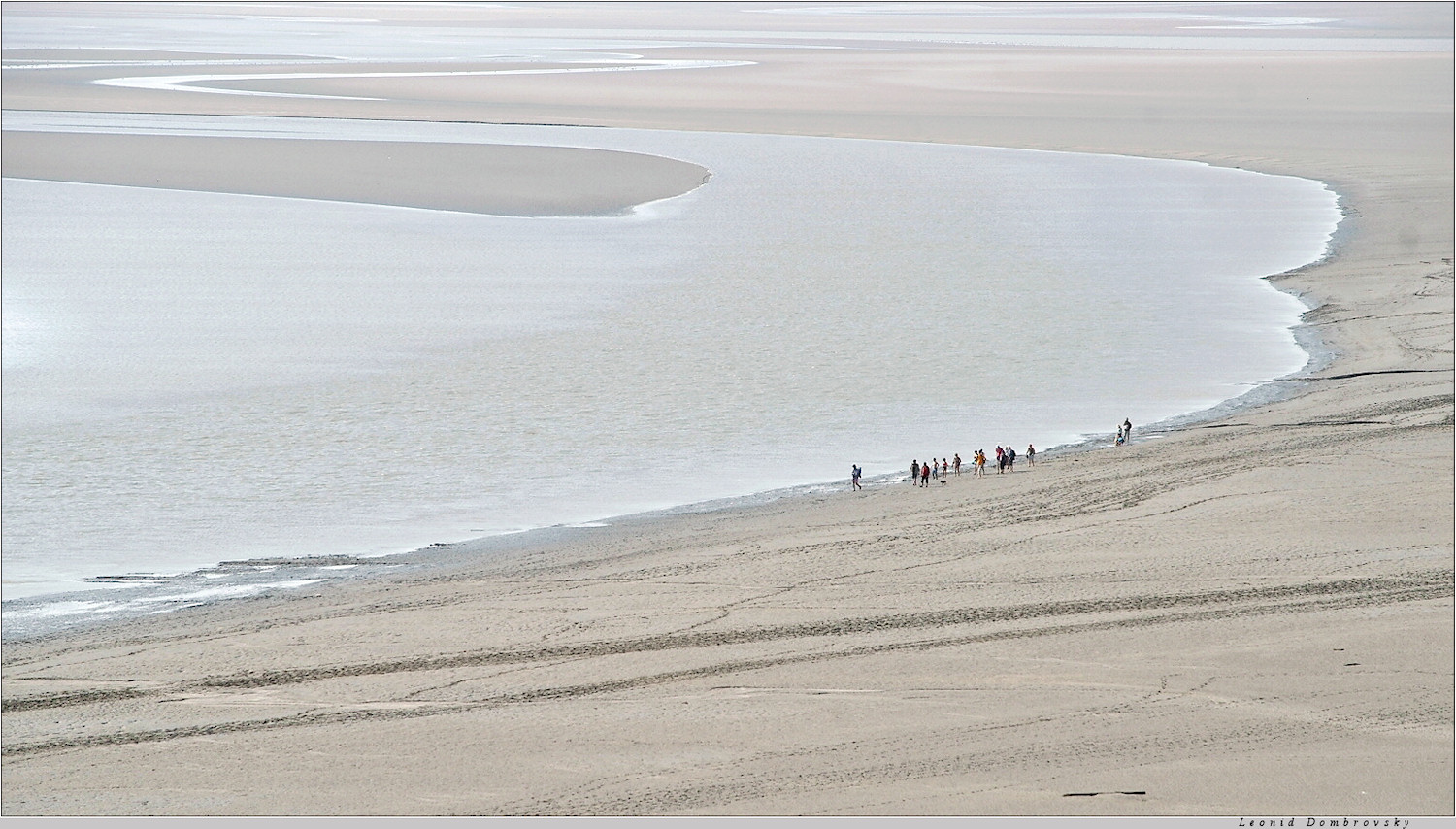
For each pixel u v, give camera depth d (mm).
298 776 52656
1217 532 79875
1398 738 54094
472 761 53594
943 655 62844
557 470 100750
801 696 58906
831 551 79625
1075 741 54375
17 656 65938
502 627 68375
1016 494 90500
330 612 72188
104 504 92812
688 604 71188
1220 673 60250
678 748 54406
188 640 67750
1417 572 71750
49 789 51656
